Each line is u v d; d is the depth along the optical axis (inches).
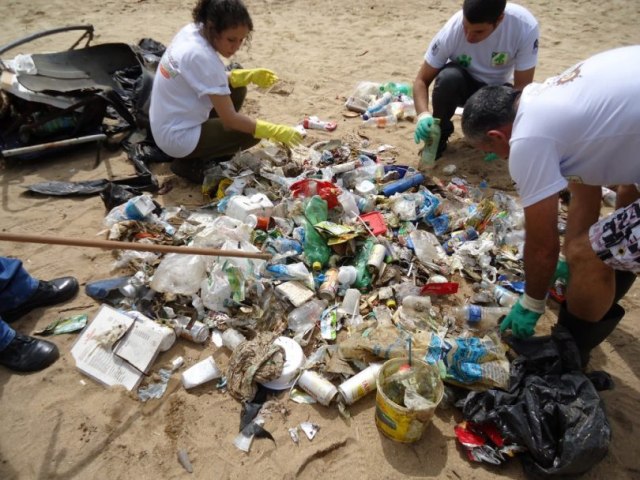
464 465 76.4
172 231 118.0
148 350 90.5
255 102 184.9
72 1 299.4
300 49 237.5
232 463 76.3
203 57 116.6
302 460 76.3
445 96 142.9
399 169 141.5
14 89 141.5
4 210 128.7
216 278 100.2
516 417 74.5
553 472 70.8
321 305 101.4
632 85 63.9
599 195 87.0
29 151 136.5
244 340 93.4
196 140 130.0
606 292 77.9
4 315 97.3
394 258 110.7
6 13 277.9
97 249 115.6
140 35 248.4
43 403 84.0
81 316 99.6
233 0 113.3
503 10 123.6
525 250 78.1
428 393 78.0
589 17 283.7
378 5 304.5
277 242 112.0
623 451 78.0
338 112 180.2
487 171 148.7
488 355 86.0
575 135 66.4
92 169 147.3
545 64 222.2
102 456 77.0
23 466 75.4
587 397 75.0
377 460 76.9
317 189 124.7
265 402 84.8
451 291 104.1
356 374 86.7
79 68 164.9
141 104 152.8
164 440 79.4
